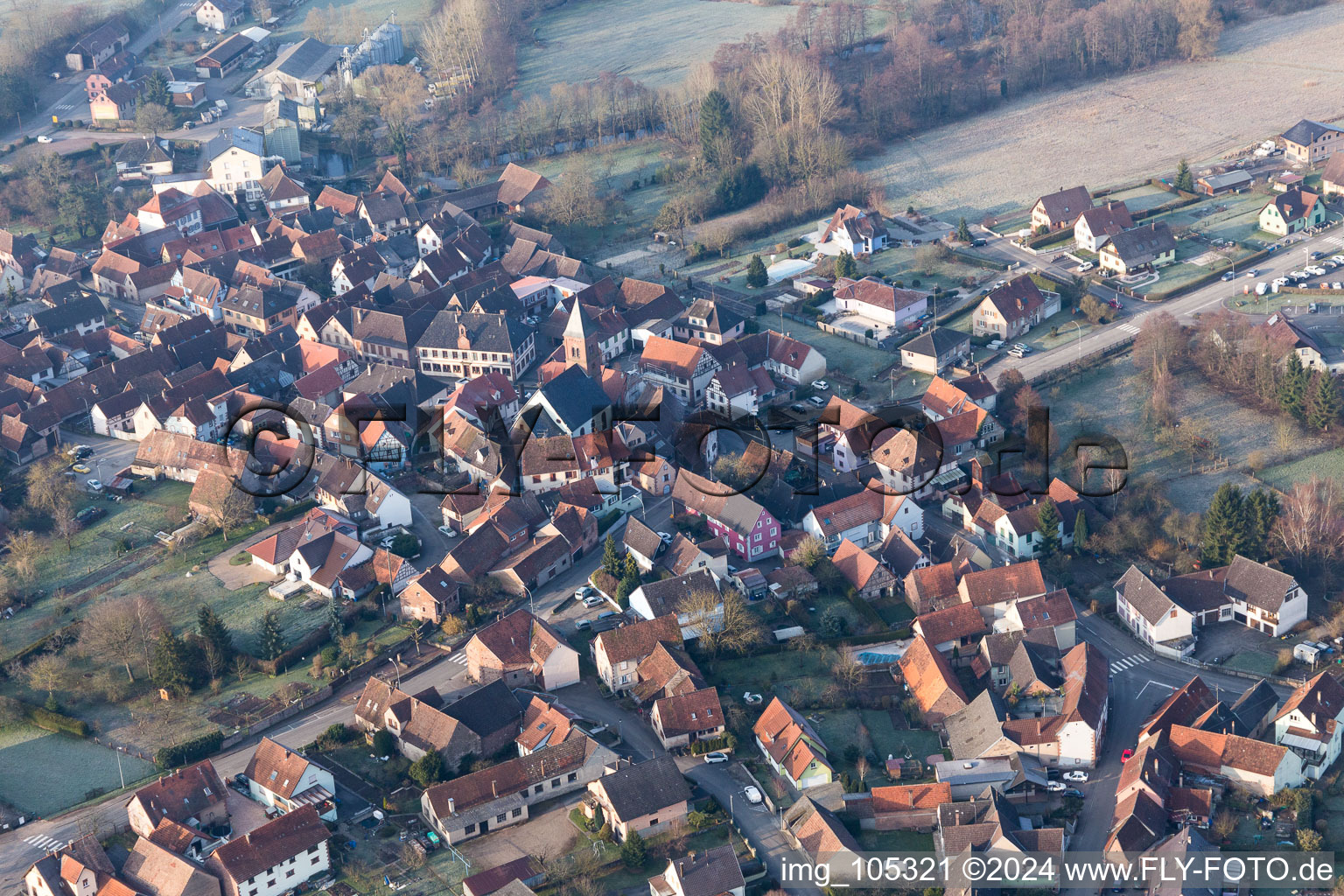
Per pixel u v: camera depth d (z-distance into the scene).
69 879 183.12
